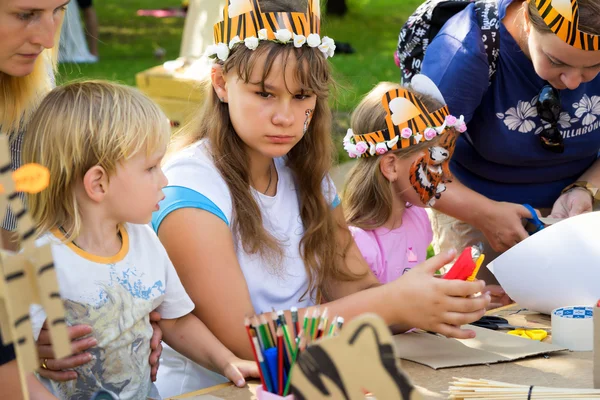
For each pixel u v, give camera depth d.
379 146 2.25
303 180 2.00
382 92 2.33
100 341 1.52
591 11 2.07
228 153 1.87
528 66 2.43
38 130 1.51
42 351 1.46
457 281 1.70
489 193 2.71
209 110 1.91
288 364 1.26
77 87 1.54
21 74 1.51
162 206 1.80
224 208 1.83
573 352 1.75
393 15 12.91
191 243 1.76
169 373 1.91
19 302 0.93
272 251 1.89
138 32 11.13
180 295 1.70
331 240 2.01
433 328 1.72
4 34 1.42
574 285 1.92
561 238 1.94
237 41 1.74
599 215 1.95
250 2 1.73
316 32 1.80
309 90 1.74
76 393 1.52
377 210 2.33
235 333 1.76
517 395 1.34
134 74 8.27
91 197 1.50
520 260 2.00
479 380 1.42
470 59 2.37
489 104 2.49
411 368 1.64
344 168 4.51
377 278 2.29
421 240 2.47
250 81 1.72
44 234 1.50
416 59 2.66
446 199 2.52
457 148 2.66
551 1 2.11
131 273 1.58
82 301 1.50
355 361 1.02
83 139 1.48
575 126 2.55
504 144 2.53
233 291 1.77
